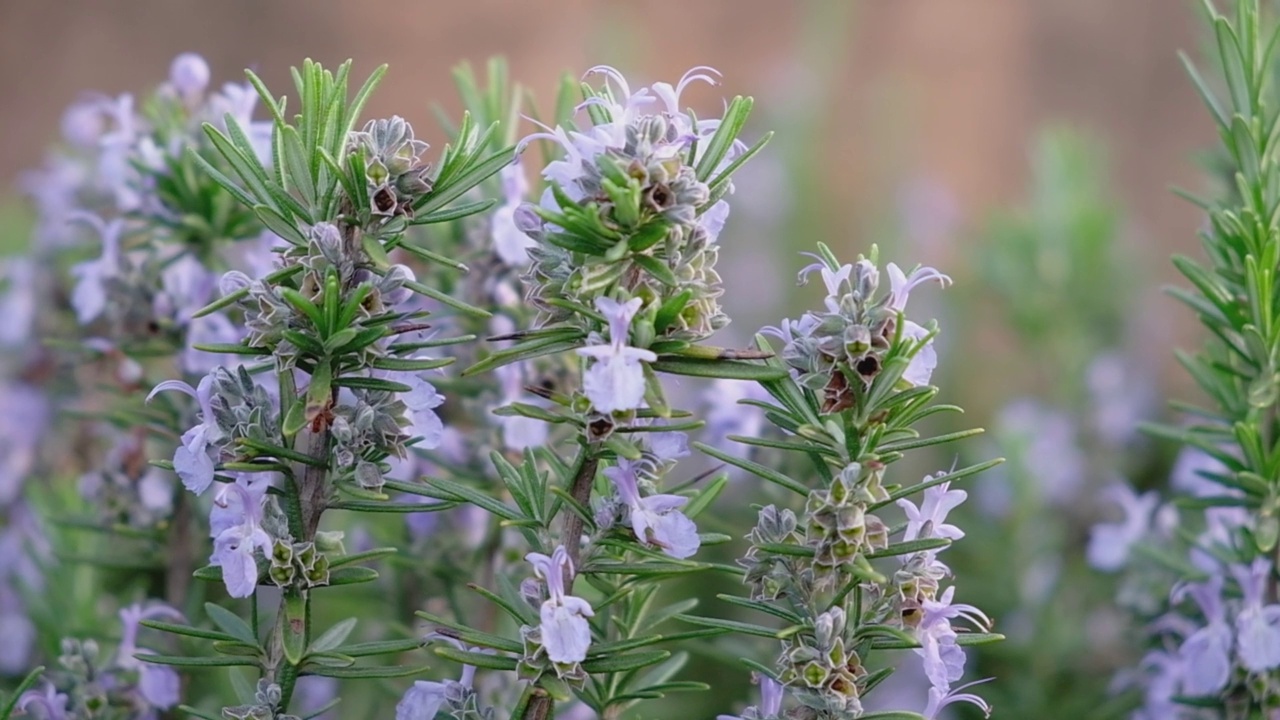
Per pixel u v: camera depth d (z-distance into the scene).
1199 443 0.53
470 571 0.54
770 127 1.09
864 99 1.32
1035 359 0.86
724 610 0.64
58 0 1.43
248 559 0.47
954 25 1.47
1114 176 1.38
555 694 0.47
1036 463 0.73
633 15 1.47
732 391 0.56
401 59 1.42
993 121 1.43
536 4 1.47
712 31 1.46
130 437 0.55
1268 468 0.52
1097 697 0.61
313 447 0.48
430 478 0.48
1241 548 0.53
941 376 0.93
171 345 0.55
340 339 0.47
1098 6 1.44
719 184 0.48
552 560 0.47
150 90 0.58
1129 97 1.42
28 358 0.66
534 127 0.57
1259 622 0.52
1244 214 0.52
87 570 0.58
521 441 0.52
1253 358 0.52
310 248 0.47
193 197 0.54
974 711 0.63
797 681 0.48
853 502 0.47
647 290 0.47
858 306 0.47
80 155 0.65
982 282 0.95
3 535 0.63
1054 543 0.70
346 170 0.47
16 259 0.66
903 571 0.48
